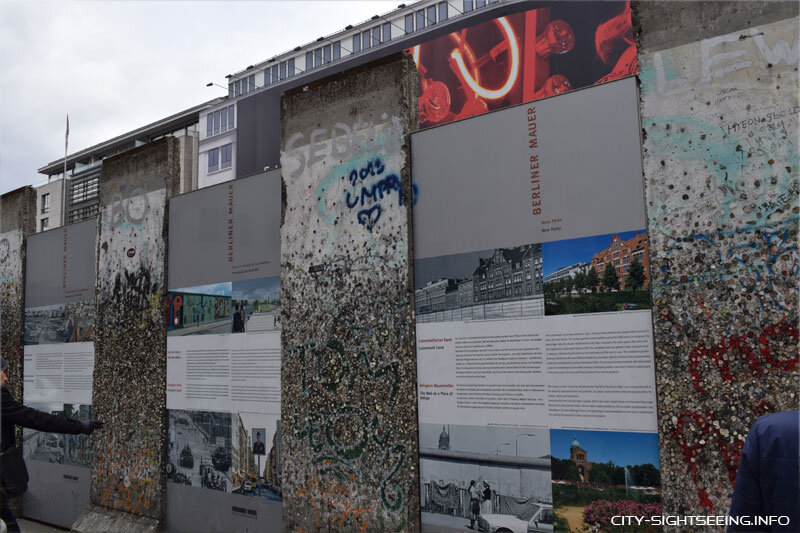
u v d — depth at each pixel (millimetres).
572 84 28156
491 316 3621
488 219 3695
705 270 2904
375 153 4234
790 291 2680
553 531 3283
